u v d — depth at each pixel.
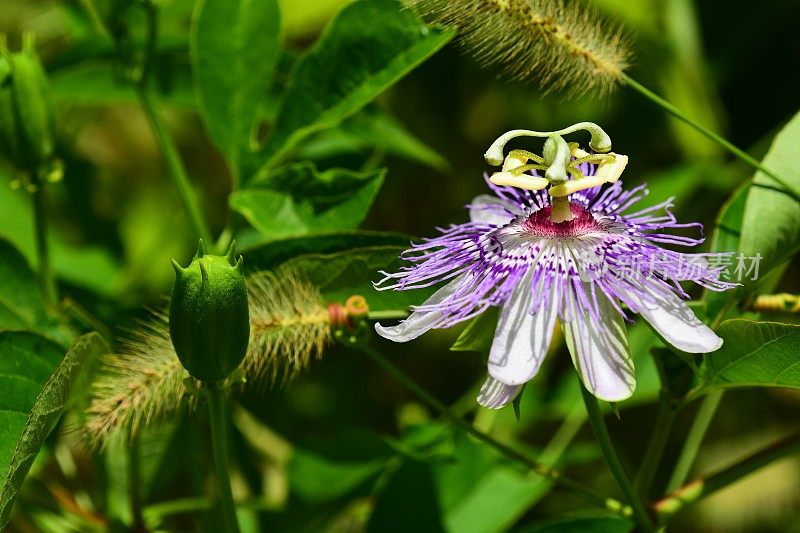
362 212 0.58
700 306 0.56
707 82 0.70
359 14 0.58
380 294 0.56
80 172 0.69
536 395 0.64
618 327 0.51
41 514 0.59
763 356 0.53
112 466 0.61
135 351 0.53
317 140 0.64
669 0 0.68
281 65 0.64
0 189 0.66
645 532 0.55
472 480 0.62
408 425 0.62
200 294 0.51
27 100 0.58
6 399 0.54
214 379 0.52
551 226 0.53
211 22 0.60
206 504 0.61
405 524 0.61
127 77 0.60
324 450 0.62
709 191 0.69
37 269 0.63
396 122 0.63
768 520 0.69
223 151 0.60
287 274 0.54
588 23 0.54
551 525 0.59
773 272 0.57
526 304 0.51
